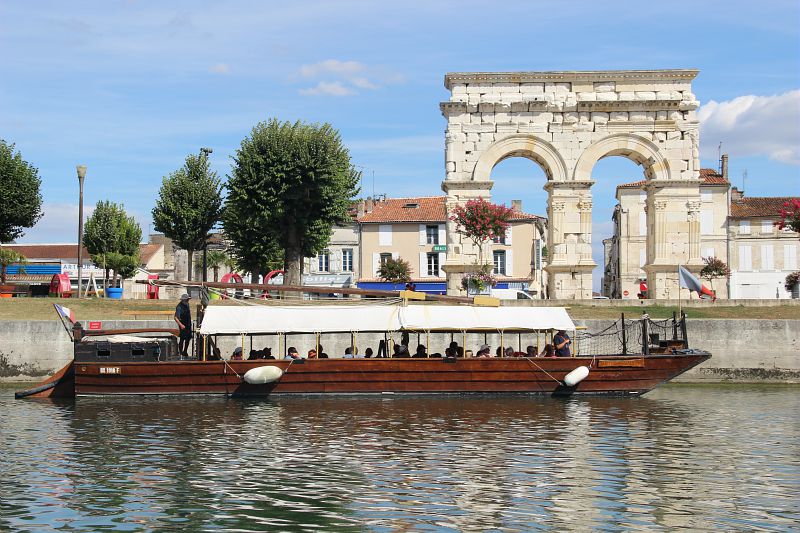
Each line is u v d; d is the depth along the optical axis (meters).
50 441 24.55
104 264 74.19
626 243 92.25
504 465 21.56
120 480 19.92
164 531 16.20
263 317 33.81
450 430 26.42
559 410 30.59
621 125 54.50
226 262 93.69
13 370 39.03
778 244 88.38
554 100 54.53
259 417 28.83
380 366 33.38
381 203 88.44
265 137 58.16
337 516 17.12
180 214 63.91
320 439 24.89
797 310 45.34
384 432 26.06
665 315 44.34
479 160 54.53
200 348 34.94
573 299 47.56
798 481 20.11
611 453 23.11
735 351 40.06
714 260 78.00
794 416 29.69
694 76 54.81
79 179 50.44
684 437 25.53
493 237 53.66
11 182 59.84
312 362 33.31
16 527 16.41
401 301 34.84
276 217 57.97
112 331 34.47
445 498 18.44
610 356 34.00
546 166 55.19
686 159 54.56
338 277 84.56
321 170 57.47
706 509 17.72
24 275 84.00
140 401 32.62
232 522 16.72
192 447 23.70
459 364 33.50
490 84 54.88
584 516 17.20
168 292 67.88
